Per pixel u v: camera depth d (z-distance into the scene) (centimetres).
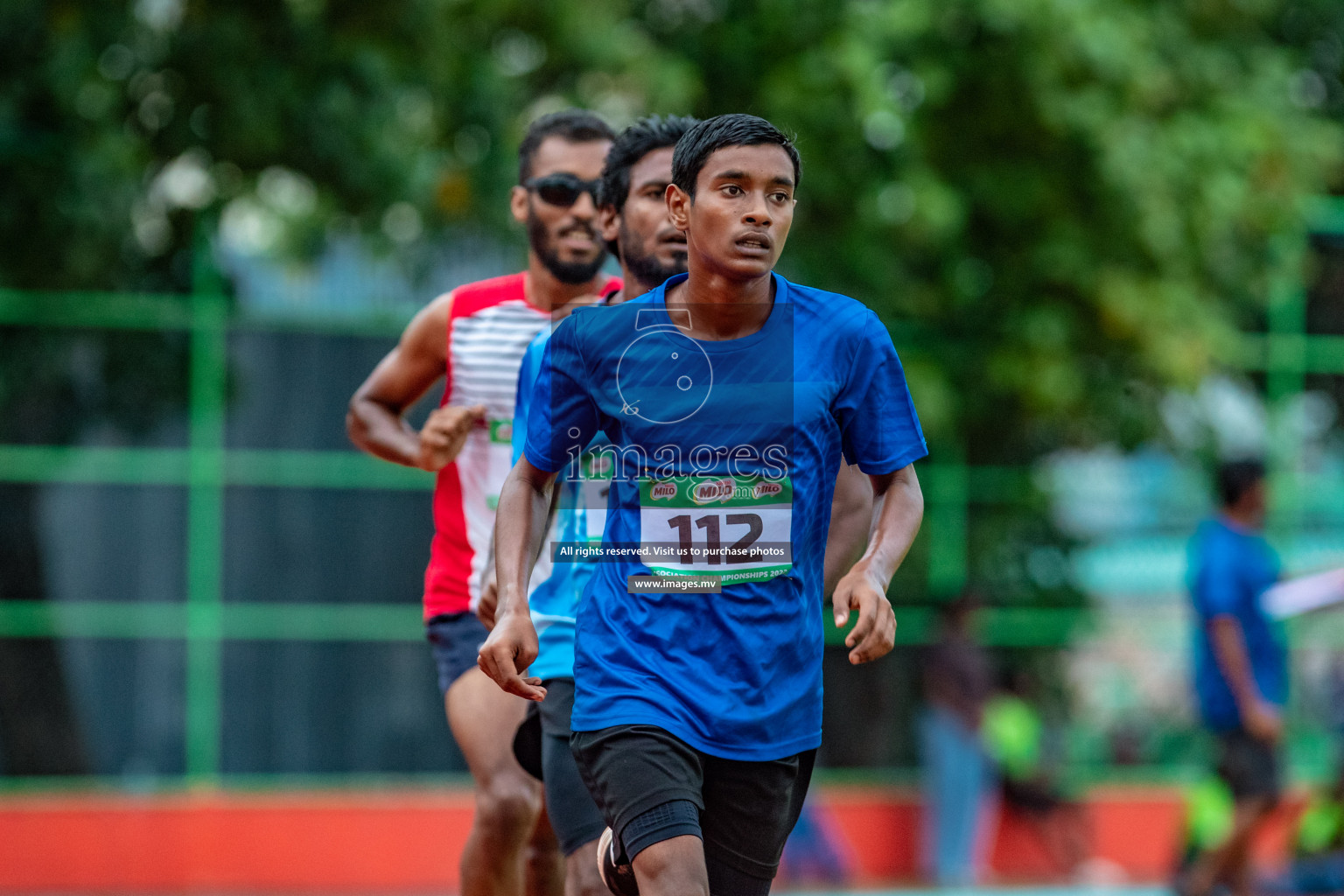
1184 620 3516
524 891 1512
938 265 3575
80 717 3091
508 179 3347
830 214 3516
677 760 1031
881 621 1002
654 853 1005
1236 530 2777
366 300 3250
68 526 3105
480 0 3419
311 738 3175
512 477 1130
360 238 3256
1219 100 3728
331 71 3145
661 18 3666
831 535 1261
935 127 3575
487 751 1431
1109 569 3503
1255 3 3859
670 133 1359
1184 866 2844
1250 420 3691
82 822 3072
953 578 3409
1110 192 3531
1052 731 3447
